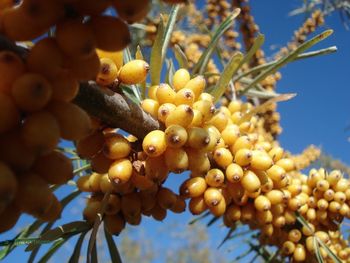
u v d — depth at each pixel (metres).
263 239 0.18
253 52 0.16
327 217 0.17
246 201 0.15
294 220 0.16
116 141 0.11
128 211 0.12
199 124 0.11
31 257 0.13
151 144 0.10
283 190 0.15
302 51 0.16
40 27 0.07
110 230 0.13
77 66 0.07
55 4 0.07
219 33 0.16
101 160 0.11
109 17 0.07
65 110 0.07
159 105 0.12
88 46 0.07
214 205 0.13
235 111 0.16
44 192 0.07
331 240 0.18
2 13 0.07
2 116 0.07
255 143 0.15
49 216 0.08
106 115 0.10
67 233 0.13
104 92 0.10
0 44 0.08
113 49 0.07
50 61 0.07
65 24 0.07
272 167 0.15
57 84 0.07
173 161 0.11
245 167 0.13
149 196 0.12
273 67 0.16
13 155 0.07
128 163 0.11
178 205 0.13
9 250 0.11
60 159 0.08
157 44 0.13
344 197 0.17
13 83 0.07
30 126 0.07
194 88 0.12
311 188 0.17
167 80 0.15
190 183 0.13
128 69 0.10
